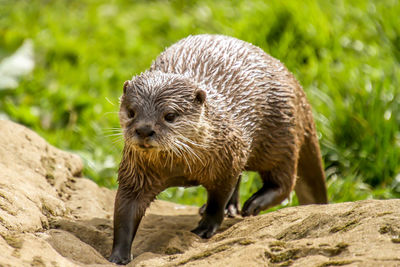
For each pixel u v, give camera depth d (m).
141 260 7.95
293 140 10.98
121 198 9.02
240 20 17.88
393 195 13.87
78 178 11.70
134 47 21.23
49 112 17.08
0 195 8.70
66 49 21.08
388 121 14.46
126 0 25.42
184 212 11.91
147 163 9.05
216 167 9.40
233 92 9.99
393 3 17.95
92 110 16.92
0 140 11.11
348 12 17.91
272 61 11.07
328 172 14.38
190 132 8.84
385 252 6.58
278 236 7.95
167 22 22.64
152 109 8.64
